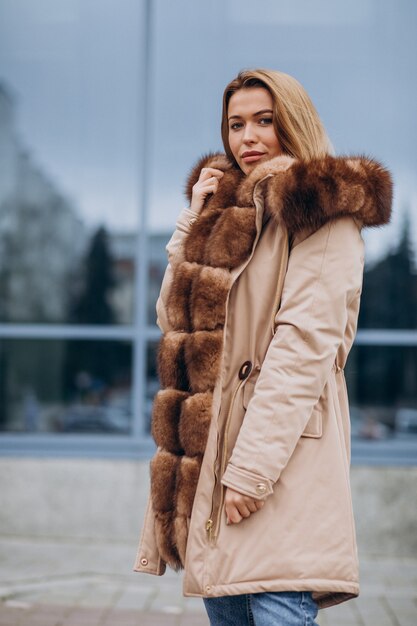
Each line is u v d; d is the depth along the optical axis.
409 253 7.05
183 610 5.25
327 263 2.77
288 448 2.67
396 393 7.05
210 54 7.13
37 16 7.27
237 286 2.91
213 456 2.79
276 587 2.69
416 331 7.06
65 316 7.33
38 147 7.32
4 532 6.95
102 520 6.94
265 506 2.73
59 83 7.28
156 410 2.94
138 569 3.03
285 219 2.76
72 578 5.88
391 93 7.02
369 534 6.83
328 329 2.73
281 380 2.69
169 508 2.89
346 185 2.75
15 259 7.36
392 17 7.02
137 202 7.26
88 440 7.19
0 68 7.29
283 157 2.89
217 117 7.15
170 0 7.16
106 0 7.21
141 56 7.20
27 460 6.99
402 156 7.02
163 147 7.22
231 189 3.04
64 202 7.32
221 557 2.73
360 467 6.88
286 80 3.07
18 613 5.07
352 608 5.42
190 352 2.85
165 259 7.27
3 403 7.30
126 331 7.27
